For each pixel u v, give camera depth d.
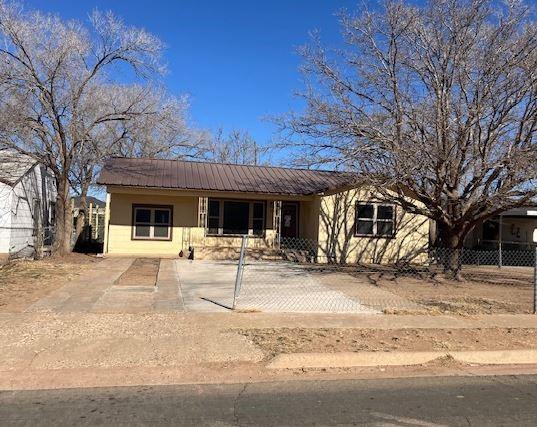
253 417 5.00
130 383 5.96
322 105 15.21
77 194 30.38
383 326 8.78
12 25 16.41
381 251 20.77
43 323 8.16
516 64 13.02
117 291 11.36
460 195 15.20
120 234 20.48
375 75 14.34
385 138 13.60
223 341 7.55
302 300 11.12
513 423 4.98
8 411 5.02
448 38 13.80
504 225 26.05
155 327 8.16
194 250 19.73
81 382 5.94
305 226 22.44
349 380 6.32
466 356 7.39
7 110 17.28
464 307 10.87
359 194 20.53
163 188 19.66
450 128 13.60
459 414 5.21
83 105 19.70
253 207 21.75
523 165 12.47
